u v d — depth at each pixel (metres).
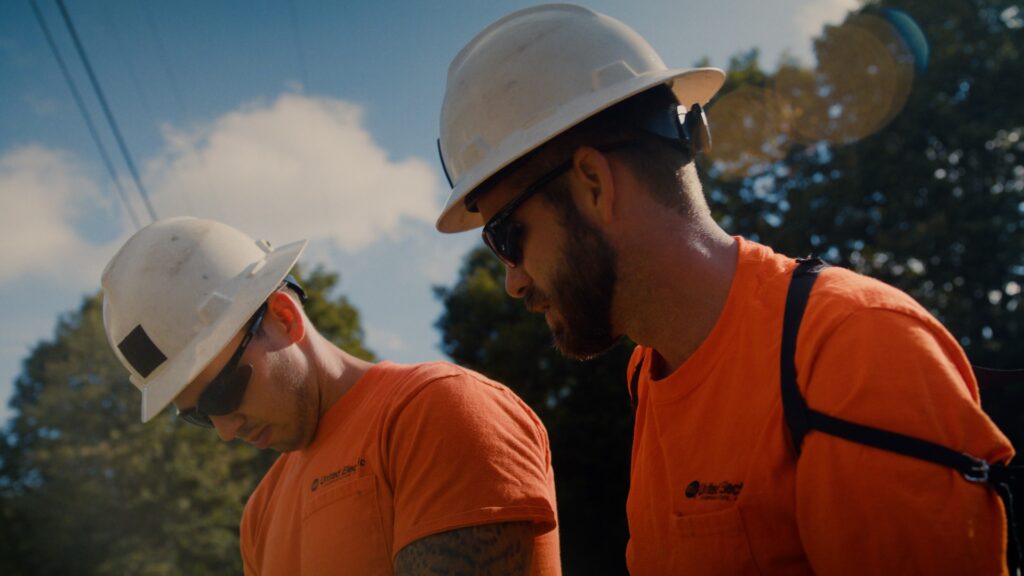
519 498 1.93
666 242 1.66
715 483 1.55
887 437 1.28
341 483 2.15
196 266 2.48
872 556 1.28
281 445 2.41
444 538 1.88
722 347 1.61
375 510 2.08
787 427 1.45
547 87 1.75
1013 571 1.26
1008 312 18.25
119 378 38.50
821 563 1.36
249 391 2.32
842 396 1.34
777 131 21.55
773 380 1.48
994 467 1.25
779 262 1.64
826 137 20.94
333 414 2.38
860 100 20.66
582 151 1.67
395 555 1.97
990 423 1.29
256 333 2.35
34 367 42.91
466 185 1.77
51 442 36.97
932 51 20.33
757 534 1.47
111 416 37.75
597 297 1.69
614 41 1.80
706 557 1.53
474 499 1.91
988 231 18.80
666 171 1.69
